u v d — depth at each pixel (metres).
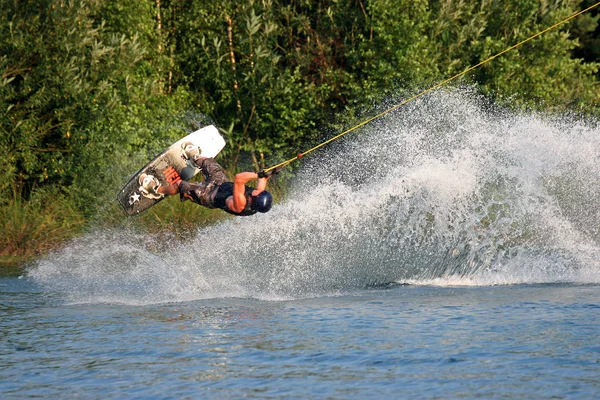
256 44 66.62
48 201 59.12
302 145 68.06
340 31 69.50
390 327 29.48
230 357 25.81
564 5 70.06
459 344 26.80
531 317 30.75
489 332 28.38
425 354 25.67
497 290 37.72
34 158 60.00
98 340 28.50
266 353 26.17
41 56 59.59
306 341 27.61
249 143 68.00
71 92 58.62
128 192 36.12
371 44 66.38
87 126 60.75
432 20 66.56
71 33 58.81
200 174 57.69
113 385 23.22
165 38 69.56
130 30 64.50
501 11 68.12
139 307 35.22
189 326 30.45
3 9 58.25
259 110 68.06
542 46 67.50
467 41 68.44
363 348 26.52
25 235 54.66
